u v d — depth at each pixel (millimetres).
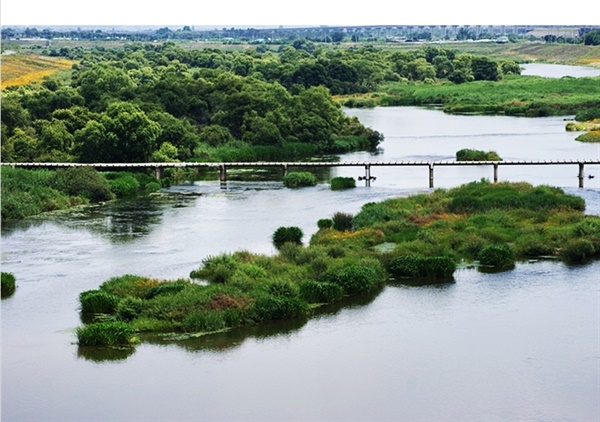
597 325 57688
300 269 69000
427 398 47219
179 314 59312
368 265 69250
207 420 45000
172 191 114062
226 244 81375
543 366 51219
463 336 56219
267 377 50344
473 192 96188
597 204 94938
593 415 45094
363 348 54500
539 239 77250
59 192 104875
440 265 69562
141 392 48625
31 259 76625
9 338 56875
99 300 61750
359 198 105125
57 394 48438
